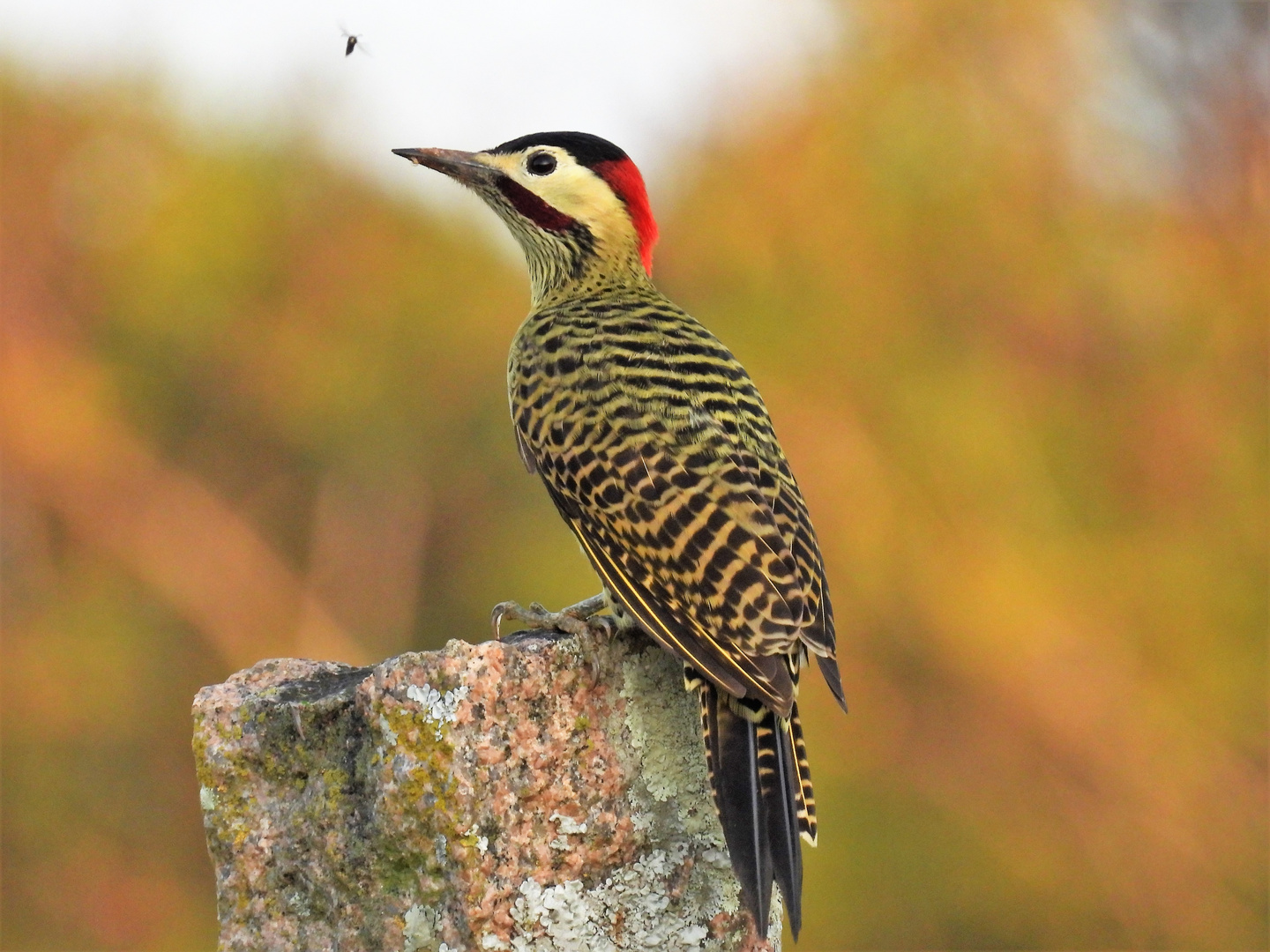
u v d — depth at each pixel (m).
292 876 5.89
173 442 17.41
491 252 18.23
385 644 17.53
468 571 17.50
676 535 6.63
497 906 5.70
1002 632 13.13
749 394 7.47
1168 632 13.32
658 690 6.25
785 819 5.93
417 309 17.44
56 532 16.91
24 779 16.20
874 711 13.32
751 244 14.30
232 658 17.09
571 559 16.20
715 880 6.14
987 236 14.29
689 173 14.77
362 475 17.69
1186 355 14.24
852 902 13.19
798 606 6.43
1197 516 13.71
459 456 17.69
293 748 5.94
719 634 6.27
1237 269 14.52
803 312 14.06
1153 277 14.49
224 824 5.98
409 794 5.66
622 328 7.80
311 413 17.27
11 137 16.66
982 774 13.28
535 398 7.52
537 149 8.97
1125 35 15.15
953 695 13.31
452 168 9.05
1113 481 13.77
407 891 5.72
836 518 13.36
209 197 16.91
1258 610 13.38
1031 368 14.17
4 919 15.84
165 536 17.17
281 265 17.31
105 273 16.88
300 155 17.48
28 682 16.34
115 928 15.96
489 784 5.71
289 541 17.53
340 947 5.77
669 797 6.13
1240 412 13.99
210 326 16.95
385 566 17.66
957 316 14.22
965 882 13.26
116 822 16.36
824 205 14.34
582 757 5.96
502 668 5.78
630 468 6.92
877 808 13.34
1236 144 14.84
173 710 16.86
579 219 8.88
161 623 17.09
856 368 13.77
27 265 16.70
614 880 5.99
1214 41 15.02
